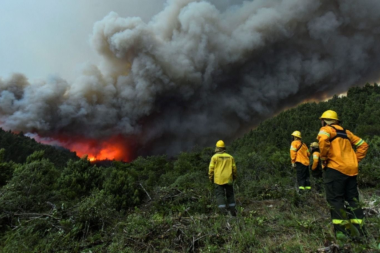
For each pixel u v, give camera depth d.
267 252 2.39
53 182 7.03
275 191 5.07
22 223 3.97
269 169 7.81
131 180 6.32
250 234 2.83
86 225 3.82
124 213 4.92
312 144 5.41
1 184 6.76
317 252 2.21
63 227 3.71
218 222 3.38
